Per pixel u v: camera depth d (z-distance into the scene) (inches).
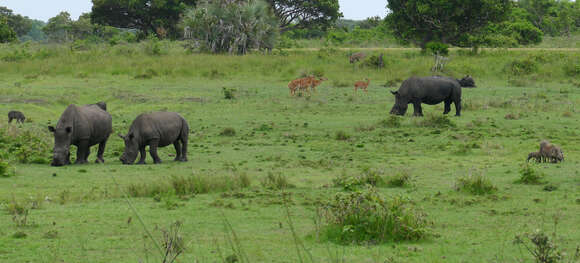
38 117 1091.9
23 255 274.8
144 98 1327.5
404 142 781.9
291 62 1937.7
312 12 3334.2
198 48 2303.2
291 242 297.4
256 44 2303.2
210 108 1197.1
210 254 273.1
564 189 444.5
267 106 1218.6
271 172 568.4
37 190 472.7
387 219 304.2
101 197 438.6
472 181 449.4
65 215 369.1
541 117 1024.9
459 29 2455.7
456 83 1053.2
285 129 937.5
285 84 1637.6
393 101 1294.3
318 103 1256.8
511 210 373.1
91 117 655.1
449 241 296.4
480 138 803.4
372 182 482.9
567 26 3659.0
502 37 2657.5
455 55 2117.4
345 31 3565.5
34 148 700.7
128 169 598.9
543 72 1776.6
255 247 286.8
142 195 449.7
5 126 810.8
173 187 463.8
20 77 1705.2
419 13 2395.4
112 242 298.5
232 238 306.3
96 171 584.1
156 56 2103.8
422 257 266.7
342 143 788.0
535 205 387.9
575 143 746.2
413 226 303.4
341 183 483.8
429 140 795.4
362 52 2064.5
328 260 262.4
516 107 1167.6
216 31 2287.2
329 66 1931.6
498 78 1743.4
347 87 1573.6
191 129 952.3
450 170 562.9
